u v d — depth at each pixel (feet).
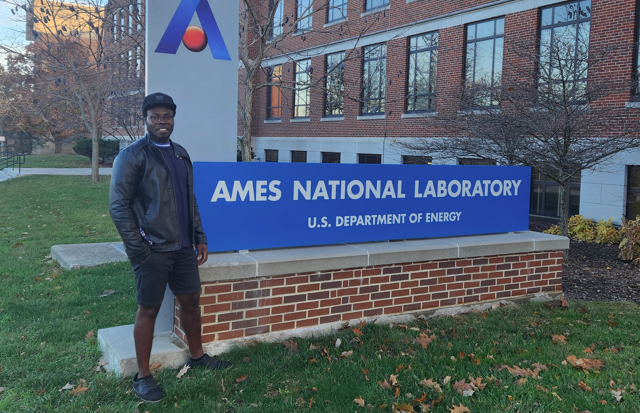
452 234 17.90
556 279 19.10
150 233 10.88
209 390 11.36
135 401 11.02
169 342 13.33
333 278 14.84
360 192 15.98
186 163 11.66
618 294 20.56
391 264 15.74
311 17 67.51
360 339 14.20
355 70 61.36
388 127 57.16
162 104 10.98
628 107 33.81
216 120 14.99
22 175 79.51
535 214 45.01
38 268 23.00
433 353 13.50
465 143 30.71
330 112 67.97
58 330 15.15
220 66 14.93
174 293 11.94
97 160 68.64
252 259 13.67
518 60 39.17
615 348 14.10
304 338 14.17
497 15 45.83
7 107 62.59
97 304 17.78
